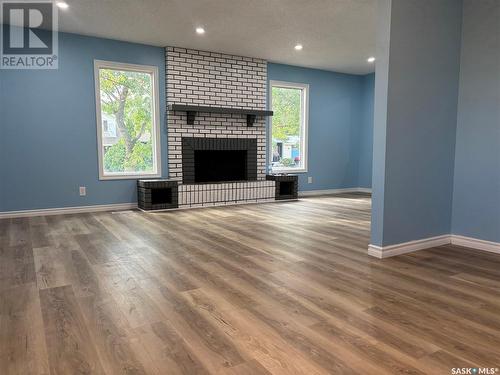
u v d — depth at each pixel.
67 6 3.95
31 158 4.76
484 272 2.65
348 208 5.56
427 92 3.14
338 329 1.81
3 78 4.54
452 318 1.93
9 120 4.60
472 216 3.34
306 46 5.53
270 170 6.77
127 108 5.47
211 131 5.98
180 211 5.24
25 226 4.15
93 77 5.06
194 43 5.35
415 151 3.13
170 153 5.66
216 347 1.64
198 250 3.20
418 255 3.09
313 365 1.51
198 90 5.79
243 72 6.19
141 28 4.67
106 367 1.49
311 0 3.83
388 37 2.86
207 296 2.21
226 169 6.34
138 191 5.45
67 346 1.65
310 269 2.71
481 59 3.21
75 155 5.03
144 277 2.53
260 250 3.21
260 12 4.15
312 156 7.26
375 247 3.04
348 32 4.86
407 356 1.58
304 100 7.05
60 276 2.53
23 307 2.04
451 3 3.23
